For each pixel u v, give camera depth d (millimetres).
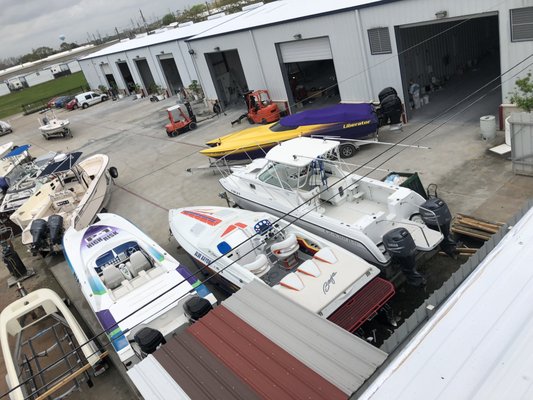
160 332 6508
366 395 3285
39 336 8070
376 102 14539
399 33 12883
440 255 7824
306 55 16188
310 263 6984
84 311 9008
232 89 22344
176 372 4508
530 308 3535
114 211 13094
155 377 4516
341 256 6977
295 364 4312
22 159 18984
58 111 36875
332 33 14516
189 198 12742
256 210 10016
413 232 7492
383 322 6898
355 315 6145
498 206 8562
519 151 9195
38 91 60562
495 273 3980
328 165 9133
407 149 11992
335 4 15219
